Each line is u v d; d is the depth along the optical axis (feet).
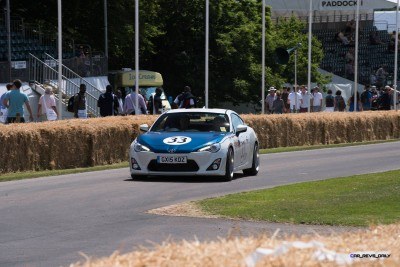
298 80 379.55
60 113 188.03
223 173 112.68
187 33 350.84
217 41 344.69
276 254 28.35
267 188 102.89
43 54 264.31
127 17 330.34
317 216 78.84
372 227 39.68
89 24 326.65
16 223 76.38
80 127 139.13
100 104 197.57
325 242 32.30
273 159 159.12
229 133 117.39
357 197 92.02
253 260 27.86
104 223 76.18
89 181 114.11
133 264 27.94
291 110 258.57
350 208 83.97
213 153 111.65
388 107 263.70
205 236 68.74
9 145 126.82
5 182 115.24
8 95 159.33
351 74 424.46
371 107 284.20
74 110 192.95
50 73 228.02
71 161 138.00
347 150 186.70
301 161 153.38
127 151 149.38
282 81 354.33
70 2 316.19
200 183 110.52
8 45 231.30
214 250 29.27
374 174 120.78
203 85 349.82
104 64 263.29
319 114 210.18
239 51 348.38
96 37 327.47
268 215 79.82
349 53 429.79
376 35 445.78
